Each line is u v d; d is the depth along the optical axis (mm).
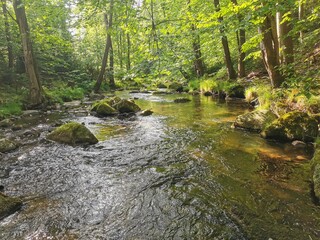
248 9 8438
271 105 9977
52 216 4281
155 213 4316
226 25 9977
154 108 14195
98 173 5945
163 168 6105
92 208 4508
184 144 7742
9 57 19562
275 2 6930
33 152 7383
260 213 4211
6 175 5898
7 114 12336
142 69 7438
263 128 8445
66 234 3828
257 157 6488
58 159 6836
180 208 4438
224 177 5508
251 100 13781
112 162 6570
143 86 29469
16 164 6531
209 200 4648
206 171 5832
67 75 25250
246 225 3928
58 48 23531
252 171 5738
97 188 5230
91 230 3918
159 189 5113
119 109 13047
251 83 16094
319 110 8070
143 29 7742
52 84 21219
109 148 7633
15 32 19406
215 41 20094
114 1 8219
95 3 8852
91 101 18109
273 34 10289
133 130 9602
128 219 4180
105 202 4695
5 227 3990
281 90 9383
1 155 7145
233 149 7117
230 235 3721
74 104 16484
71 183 5473
